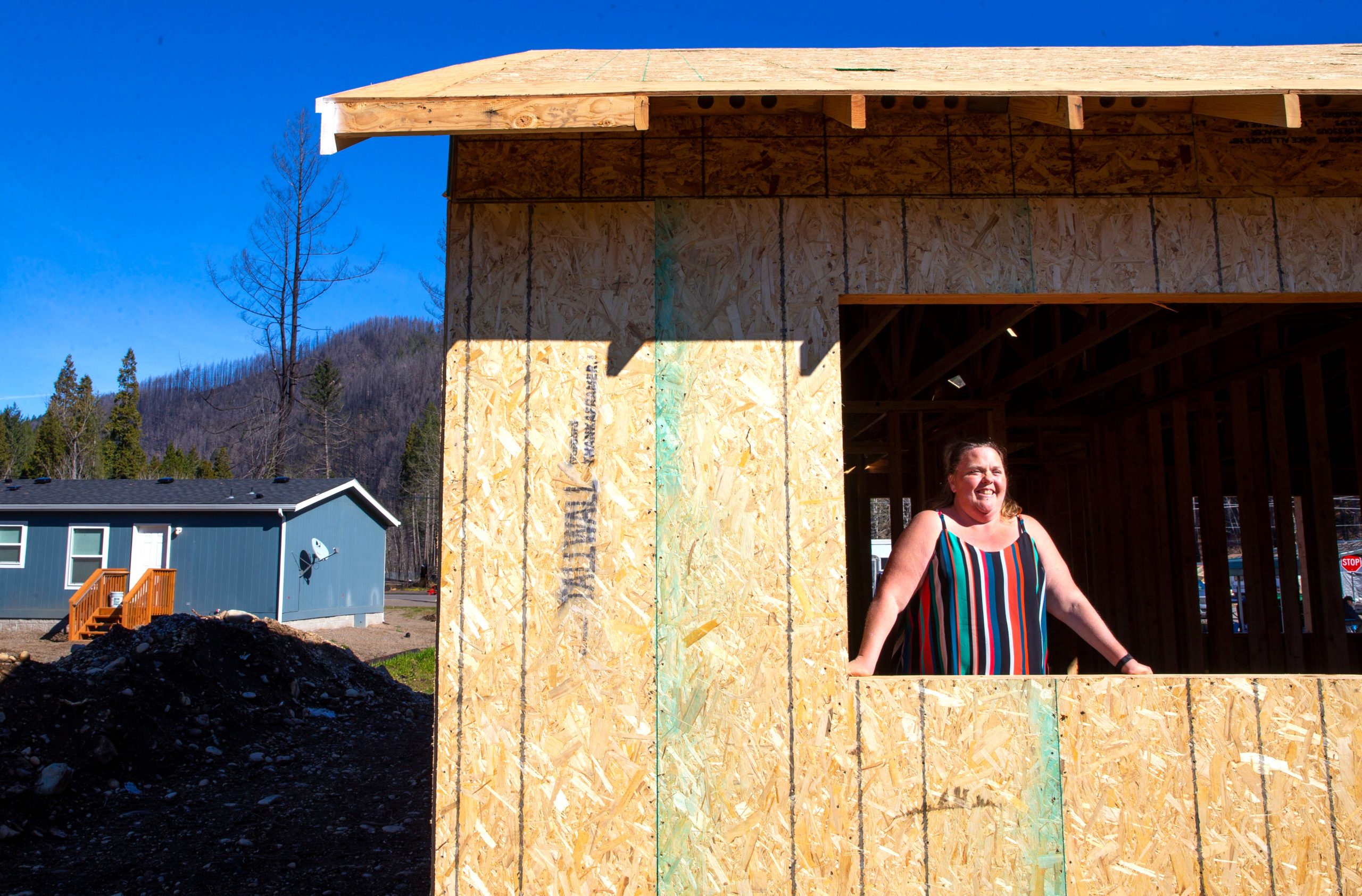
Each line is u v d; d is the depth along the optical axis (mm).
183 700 6723
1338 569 5391
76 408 49031
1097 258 3031
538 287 3014
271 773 6129
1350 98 2869
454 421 2945
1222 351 6504
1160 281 3020
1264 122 2607
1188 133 3086
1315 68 3199
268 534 18562
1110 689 2826
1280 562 6008
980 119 3096
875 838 2791
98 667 6996
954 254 3035
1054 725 2812
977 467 2906
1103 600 8250
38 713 5543
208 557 18469
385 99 2510
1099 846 2775
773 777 2816
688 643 2873
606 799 2818
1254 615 6250
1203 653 6836
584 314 3006
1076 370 7383
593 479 2936
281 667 8250
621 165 3070
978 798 2793
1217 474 6766
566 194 3057
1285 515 5898
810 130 3092
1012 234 3041
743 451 2949
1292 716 2828
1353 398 4820
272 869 4320
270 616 18297
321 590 20062
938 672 2895
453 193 3049
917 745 2818
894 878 2777
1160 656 7273
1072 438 8789
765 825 2801
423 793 5695
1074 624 2971
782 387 2977
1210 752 2812
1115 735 2812
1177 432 6996
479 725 2840
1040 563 2951
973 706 2820
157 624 8102
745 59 4004
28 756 5160
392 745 7070
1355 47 4434
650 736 2842
